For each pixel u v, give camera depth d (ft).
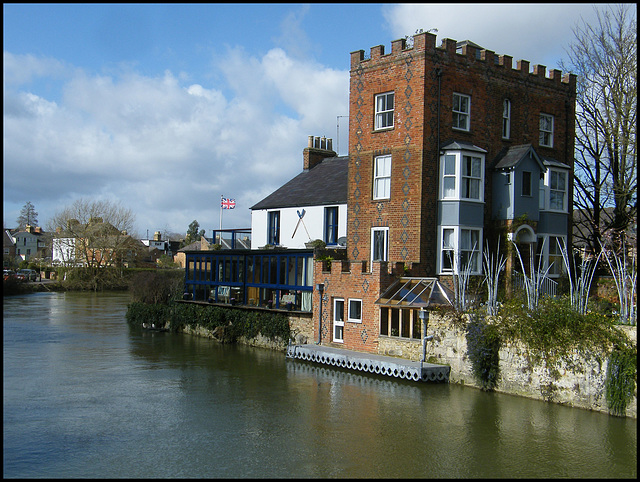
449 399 60.29
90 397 62.75
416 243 79.51
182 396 62.95
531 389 60.08
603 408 54.65
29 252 432.66
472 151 81.00
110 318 137.69
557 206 90.27
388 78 83.51
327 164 123.65
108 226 246.88
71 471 42.04
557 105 93.71
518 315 61.67
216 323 103.86
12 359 84.48
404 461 44.19
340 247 94.53
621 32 96.07
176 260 328.49
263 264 97.45
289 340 89.56
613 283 83.71
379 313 76.28
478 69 84.53
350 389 65.16
